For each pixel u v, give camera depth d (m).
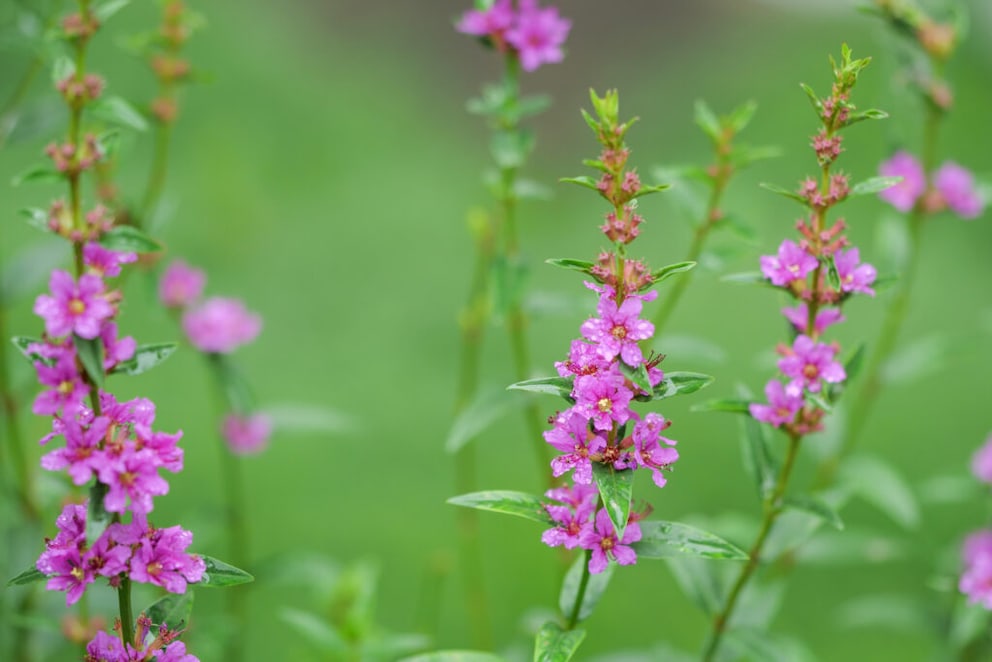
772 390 4.08
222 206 12.71
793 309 4.05
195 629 5.29
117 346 3.24
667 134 16.19
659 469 3.20
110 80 14.01
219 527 6.38
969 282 12.95
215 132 14.01
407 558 9.09
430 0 18.42
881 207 13.34
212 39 16.00
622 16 18.34
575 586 3.84
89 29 3.93
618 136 3.23
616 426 3.25
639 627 8.41
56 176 3.61
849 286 3.90
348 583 6.04
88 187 6.54
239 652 6.33
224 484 9.73
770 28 17.78
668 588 8.85
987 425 11.08
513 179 5.73
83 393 3.13
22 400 5.71
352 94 16.38
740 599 5.10
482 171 15.53
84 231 3.51
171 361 11.11
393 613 8.55
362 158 15.11
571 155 16.59
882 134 14.00
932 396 11.52
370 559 9.03
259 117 15.06
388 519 9.52
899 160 6.30
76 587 3.05
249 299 12.05
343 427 6.52
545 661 3.48
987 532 6.01
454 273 12.98
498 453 10.53
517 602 8.70
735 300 12.41
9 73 11.37
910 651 8.53
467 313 6.57
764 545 4.56
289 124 15.24
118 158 5.80
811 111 14.96
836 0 18.03
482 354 11.58
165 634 3.19
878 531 9.61
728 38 17.88
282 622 8.46
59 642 5.59
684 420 10.77
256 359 11.23
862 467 6.15
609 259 3.25
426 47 17.88
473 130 16.58
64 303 3.09
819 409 4.08
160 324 10.98
